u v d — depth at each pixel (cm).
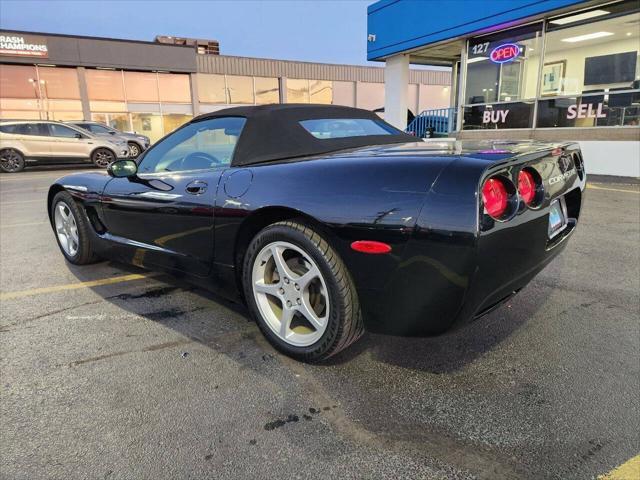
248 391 213
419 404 202
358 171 208
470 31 1147
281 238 224
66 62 2156
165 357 246
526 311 295
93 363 241
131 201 317
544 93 1073
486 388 213
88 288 353
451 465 166
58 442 181
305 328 242
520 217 194
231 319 293
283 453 173
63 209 405
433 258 183
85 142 1486
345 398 207
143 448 177
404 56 1445
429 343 256
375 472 163
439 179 187
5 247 479
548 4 959
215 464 168
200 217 264
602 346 249
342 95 3078
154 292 343
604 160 949
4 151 1372
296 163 235
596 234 479
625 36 908
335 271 209
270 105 290
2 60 2039
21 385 221
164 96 2459
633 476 159
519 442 177
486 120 1211
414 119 1475
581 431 182
